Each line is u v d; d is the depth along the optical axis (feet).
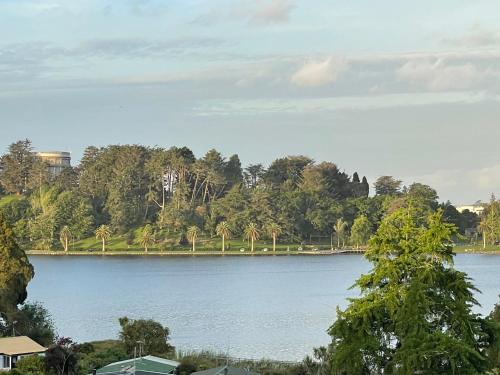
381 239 201.57
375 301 195.52
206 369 265.13
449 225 198.90
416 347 181.57
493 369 208.44
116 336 411.54
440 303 191.72
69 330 438.40
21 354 282.77
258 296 636.48
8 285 364.58
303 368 264.93
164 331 317.22
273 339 393.09
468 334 187.93
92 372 258.57
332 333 197.36
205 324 458.09
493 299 547.90
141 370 254.47
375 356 191.52
